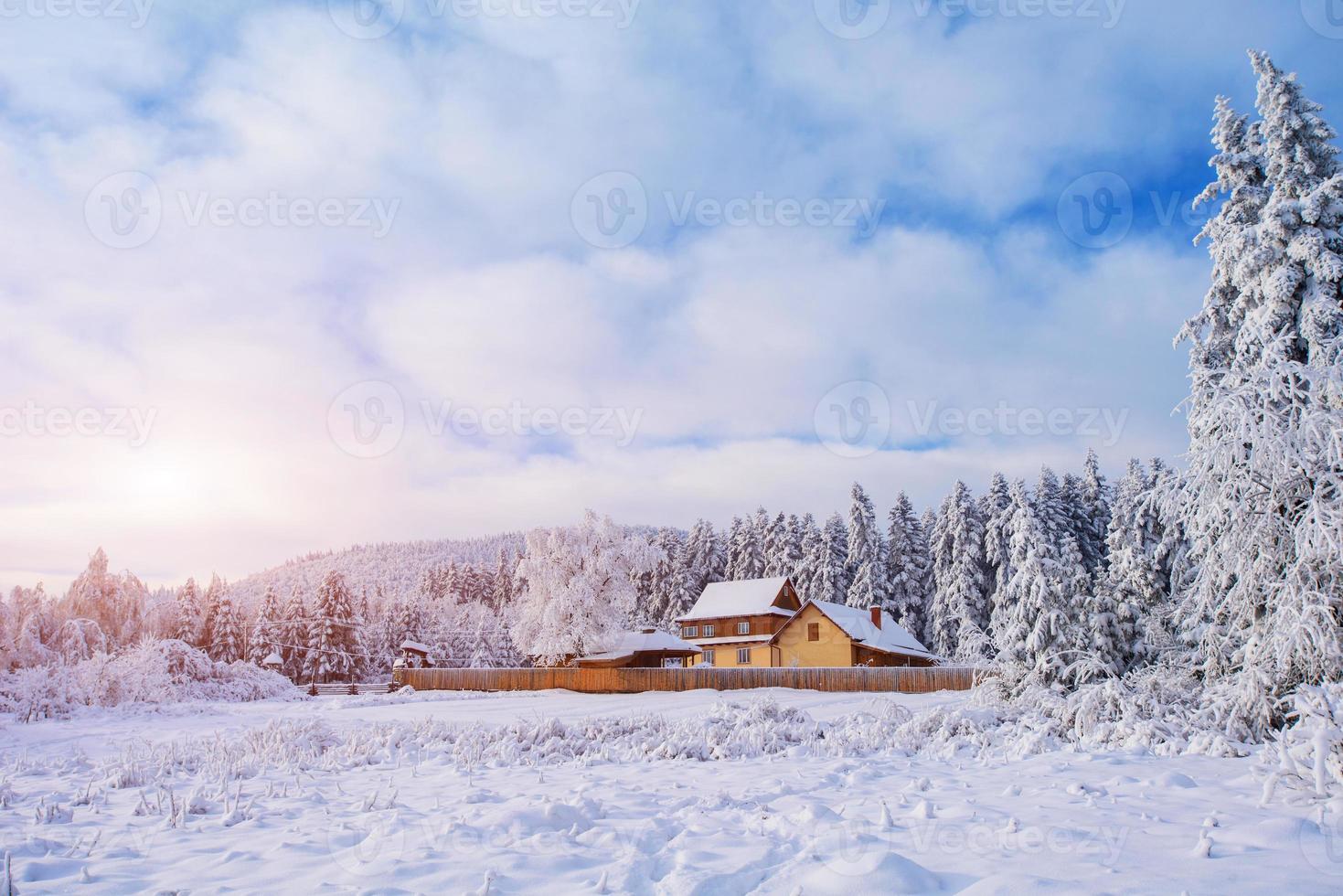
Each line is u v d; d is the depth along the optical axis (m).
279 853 6.42
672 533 90.50
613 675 45.44
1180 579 18.47
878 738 13.77
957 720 14.98
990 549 56.06
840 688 39.81
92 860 6.34
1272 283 15.09
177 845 6.88
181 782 10.99
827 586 69.19
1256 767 8.62
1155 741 12.02
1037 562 17.14
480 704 35.56
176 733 20.45
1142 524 29.91
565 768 11.77
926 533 71.50
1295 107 16.34
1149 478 44.22
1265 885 4.75
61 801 9.52
